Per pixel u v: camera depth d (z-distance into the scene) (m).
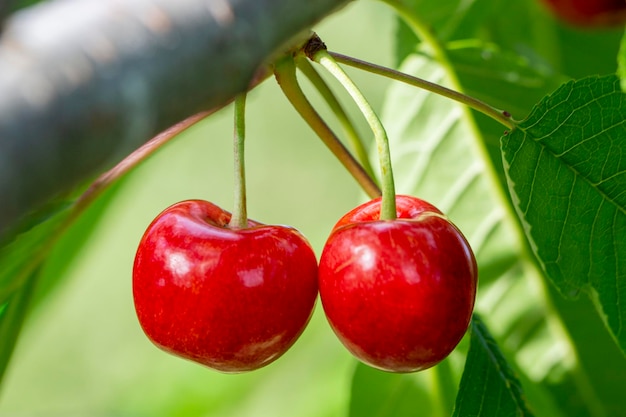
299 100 0.27
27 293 0.29
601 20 0.35
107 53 0.18
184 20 0.18
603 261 0.26
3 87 0.17
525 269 0.33
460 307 0.24
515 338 0.33
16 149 0.17
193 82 0.18
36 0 0.30
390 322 0.24
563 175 0.26
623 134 0.26
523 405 0.27
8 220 0.16
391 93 0.34
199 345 0.25
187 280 0.25
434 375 0.32
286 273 0.25
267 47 0.19
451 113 0.34
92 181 0.29
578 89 0.26
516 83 0.33
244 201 0.26
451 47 0.33
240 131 0.26
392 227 0.24
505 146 0.26
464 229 0.34
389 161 0.25
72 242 0.34
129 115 0.18
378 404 0.32
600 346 0.33
